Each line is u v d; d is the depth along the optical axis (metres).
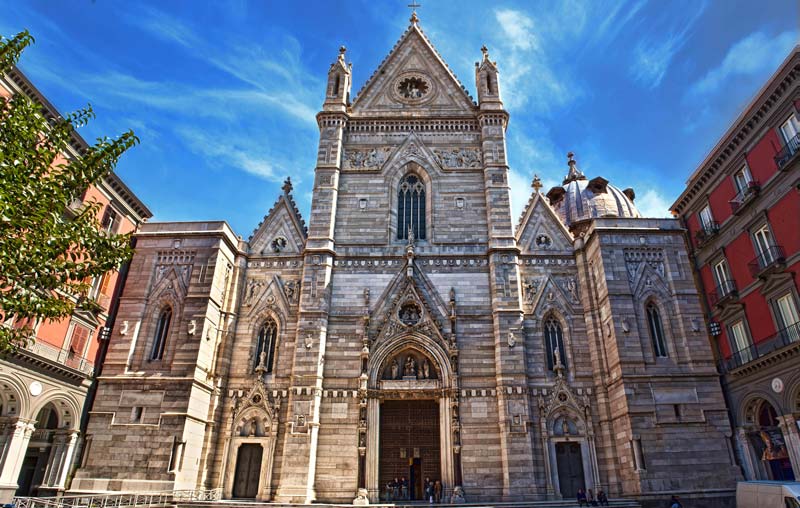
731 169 38.00
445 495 36.09
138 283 40.62
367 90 50.81
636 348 36.97
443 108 49.97
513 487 35.44
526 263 43.25
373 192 46.28
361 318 41.34
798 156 30.48
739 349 37.16
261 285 43.09
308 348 39.59
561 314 41.56
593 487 36.34
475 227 44.81
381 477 38.34
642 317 38.31
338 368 39.72
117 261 19.31
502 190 45.28
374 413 38.41
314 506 31.81
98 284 38.59
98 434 35.56
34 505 29.33
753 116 34.88
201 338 37.94
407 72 51.69
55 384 33.91
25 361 31.48
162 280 40.72
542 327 41.19
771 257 33.47
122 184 40.81
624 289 38.97
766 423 34.94
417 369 40.47
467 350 40.19
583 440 37.78
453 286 42.41
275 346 41.03
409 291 41.97
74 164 18.70
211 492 36.12
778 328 33.28
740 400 35.47
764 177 34.59
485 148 47.00
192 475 35.78
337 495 36.03
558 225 45.12
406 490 37.50
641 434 34.47
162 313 40.28
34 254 16.86
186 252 41.41
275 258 43.91
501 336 39.81
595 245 41.22
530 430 37.16
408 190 47.50
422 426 39.84
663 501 32.69
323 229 44.00
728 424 34.78
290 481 35.75
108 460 34.75
